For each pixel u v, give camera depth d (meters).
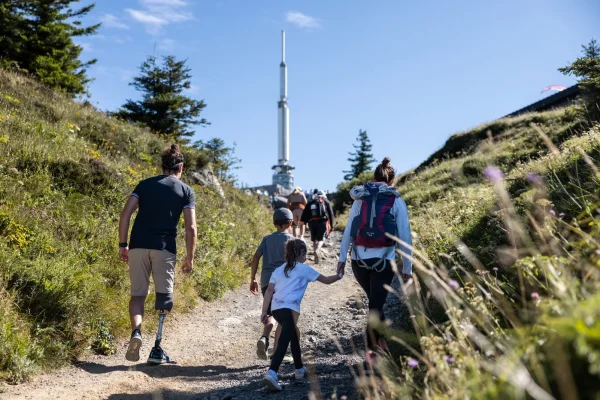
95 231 8.14
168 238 5.66
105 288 6.78
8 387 4.36
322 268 12.34
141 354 5.93
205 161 17.28
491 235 6.14
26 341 4.91
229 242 11.77
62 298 5.75
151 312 7.07
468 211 8.25
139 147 15.73
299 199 13.93
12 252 6.12
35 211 7.73
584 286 2.39
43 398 4.21
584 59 9.28
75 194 9.07
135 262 5.55
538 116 22.20
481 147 20.38
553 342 2.15
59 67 25.06
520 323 2.81
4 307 5.07
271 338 7.03
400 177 26.67
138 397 4.47
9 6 24.19
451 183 16.09
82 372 5.05
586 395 1.98
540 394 1.87
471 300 3.42
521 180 7.84
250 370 5.55
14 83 14.87
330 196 37.72
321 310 8.27
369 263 4.61
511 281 4.05
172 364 5.66
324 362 5.42
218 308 8.59
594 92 13.67
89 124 14.77
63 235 7.53
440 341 2.88
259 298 9.68
